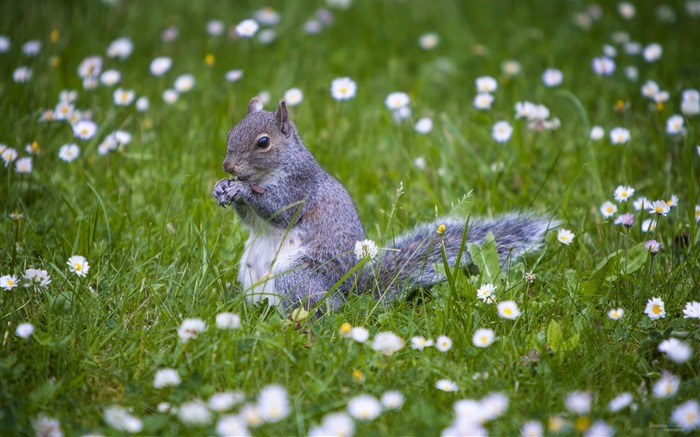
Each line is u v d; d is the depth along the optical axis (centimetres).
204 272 912
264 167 938
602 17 1745
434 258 971
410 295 950
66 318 845
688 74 1474
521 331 844
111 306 883
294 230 948
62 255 986
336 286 866
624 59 1580
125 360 791
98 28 1675
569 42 1683
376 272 948
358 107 1445
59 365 768
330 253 933
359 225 966
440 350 795
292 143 955
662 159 1228
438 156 1267
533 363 799
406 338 834
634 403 742
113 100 1409
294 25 1786
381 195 1176
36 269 918
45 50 1530
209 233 1046
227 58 1611
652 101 1364
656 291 906
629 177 1172
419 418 709
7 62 1461
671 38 1677
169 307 870
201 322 788
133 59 1592
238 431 661
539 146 1314
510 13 1830
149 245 988
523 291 904
